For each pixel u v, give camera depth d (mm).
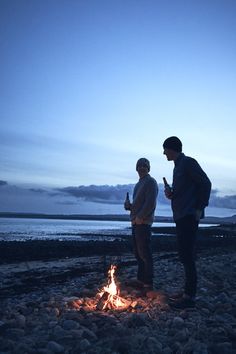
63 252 27141
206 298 7332
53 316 5992
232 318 5805
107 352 4191
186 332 4871
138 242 8047
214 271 11891
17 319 5586
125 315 5996
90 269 16766
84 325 5441
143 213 7930
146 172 8234
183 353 4191
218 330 4918
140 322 5367
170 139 6828
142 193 8062
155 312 6148
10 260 22406
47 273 16047
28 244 33625
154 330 5141
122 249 30047
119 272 13383
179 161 6738
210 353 4238
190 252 6512
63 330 4969
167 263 17281
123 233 71812
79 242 37531
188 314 5992
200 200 6395
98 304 6465
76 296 8102
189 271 6484
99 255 25453
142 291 7762
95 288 9125
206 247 33875
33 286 12172
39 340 4691
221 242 42000
